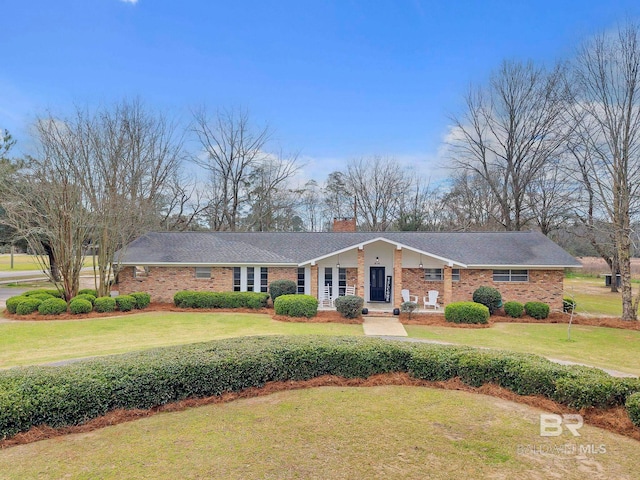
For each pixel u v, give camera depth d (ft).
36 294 68.90
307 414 23.75
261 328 55.57
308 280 75.36
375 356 30.50
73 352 41.98
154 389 24.06
